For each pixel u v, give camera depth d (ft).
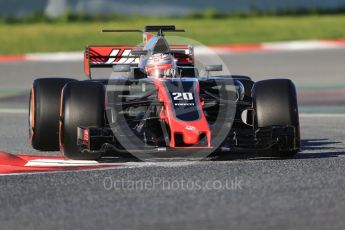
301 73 241.76
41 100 100.17
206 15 475.72
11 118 151.33
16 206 69.05
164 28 112.68
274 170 83.66
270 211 65.05
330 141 113.09
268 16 475.31
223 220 62.34
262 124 90.43
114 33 371.76
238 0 582.35
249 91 102.32
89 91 89.81
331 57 285.43
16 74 254.27
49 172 85.56
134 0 571.28
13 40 362.33
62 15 468.34
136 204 68.49
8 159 95.30
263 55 300.40
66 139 88.99
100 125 88.69
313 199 69.21
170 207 67.00
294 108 90.74
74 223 62.59
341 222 61.36
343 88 201.16
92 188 75.87
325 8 499.10
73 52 316.60
